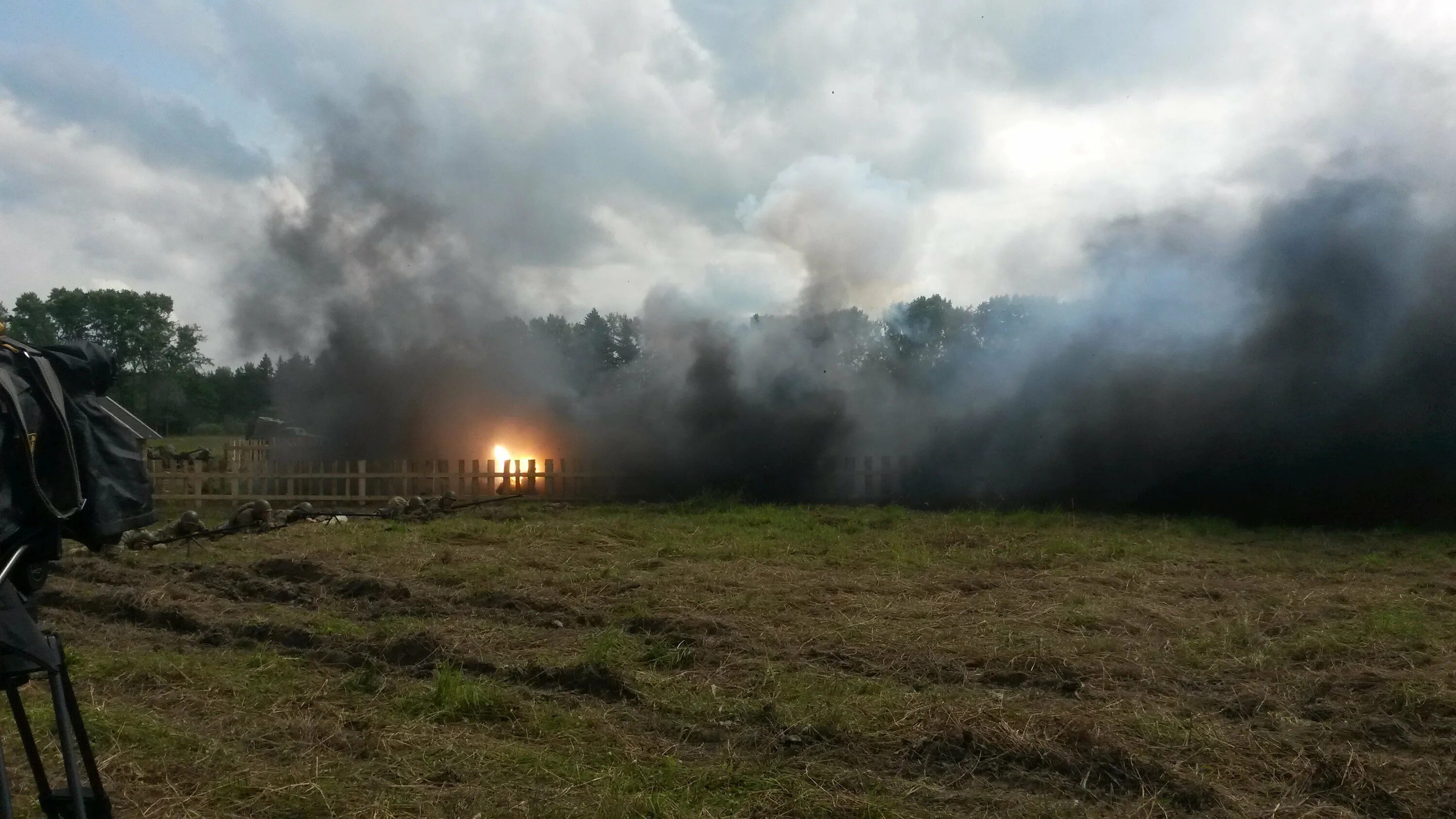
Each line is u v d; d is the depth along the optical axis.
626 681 5.46
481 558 9.66
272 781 4.18
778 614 7.11
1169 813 3.89
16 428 2.38
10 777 4.12
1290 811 3.88
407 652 6.18
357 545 10.62
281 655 6.32
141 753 4.46
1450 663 5.63
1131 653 6.01
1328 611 7.18
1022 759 4.36
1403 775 4.17
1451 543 11.08
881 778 4.25
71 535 2.63
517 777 4.24
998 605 7.44
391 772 4.30
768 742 4.62
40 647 2.44
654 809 3.86
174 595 8.11
